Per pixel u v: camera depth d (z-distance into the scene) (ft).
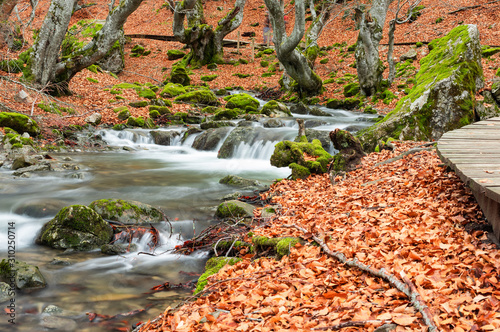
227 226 22.36
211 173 37.04
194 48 96.07
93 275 17.70
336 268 13.35
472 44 37.27
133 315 14.40
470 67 36.70
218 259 18.02
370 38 63.05
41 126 48.73
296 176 30.81
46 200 26.53
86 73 77.00
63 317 14.20
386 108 60.49
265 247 17.54
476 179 12.75
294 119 52.85
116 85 72.54
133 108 62.34
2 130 43.96
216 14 123.75
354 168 28.84
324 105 68.64
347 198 21.42
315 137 41.29
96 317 14.24
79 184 31.78
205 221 24.13
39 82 58.85
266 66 93.50
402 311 9.91
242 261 16.83
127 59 101.30
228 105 65.10
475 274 10.87
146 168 38.83
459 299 9.82
